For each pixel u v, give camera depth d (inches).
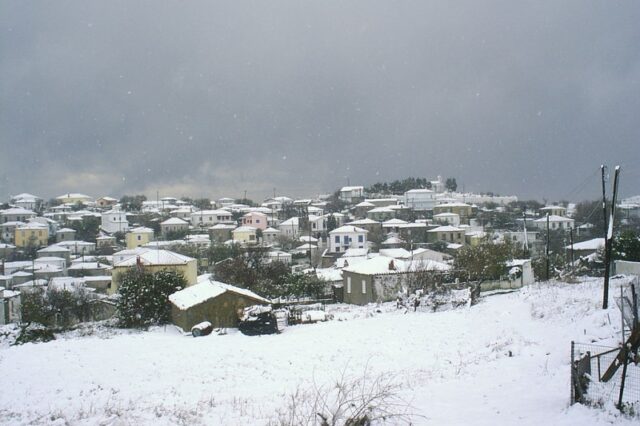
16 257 3747.5
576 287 1316.4
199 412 540.4
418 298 1517.0
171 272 1651.1
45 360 907.4
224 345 1037.8
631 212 4156.0
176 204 6565.0
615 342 685.3
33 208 5698.8
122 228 4790.8
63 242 4133.9
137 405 595.2
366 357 855.7
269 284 2124.8
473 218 4874.5
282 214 5620.1
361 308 1625.2
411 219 4803.2
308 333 1144.2
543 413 454.0
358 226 4242.1
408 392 569.9
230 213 5300.2
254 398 615.2
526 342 806.5
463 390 561.6
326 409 500.7
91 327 1540.4
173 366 850.1
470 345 892.0
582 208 4463.6
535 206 5561.0
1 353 976.9
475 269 1851.6
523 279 1891.0
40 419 529.0
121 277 2154.3
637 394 462.0
